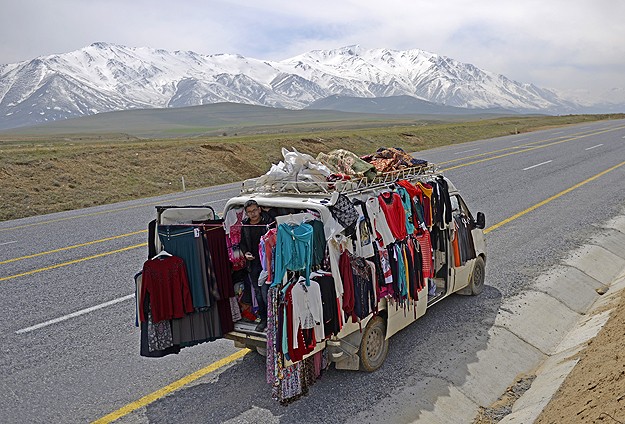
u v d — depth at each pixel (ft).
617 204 55.47
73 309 29.86
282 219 18.48
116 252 42.63
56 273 37.11
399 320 23.27
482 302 29.50
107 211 65.41
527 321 27.40
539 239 42.45
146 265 19.62
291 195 21.57
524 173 81.00
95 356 23.93
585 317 29.09
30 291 33.30
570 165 88.89
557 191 64.69
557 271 34.35
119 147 107.14
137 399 20.17
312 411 19.08
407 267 22.94
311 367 19.71
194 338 20.45
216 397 20.20
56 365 23.08
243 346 22.71
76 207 73.97
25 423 18.69
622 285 32.12
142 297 19.63
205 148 112.78
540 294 30.53
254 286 21.25
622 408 14.75
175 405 19.67
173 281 19.77
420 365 22.47
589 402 16.52
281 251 18.28
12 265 39.81
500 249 39.99
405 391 20.38
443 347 24.14
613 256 39.50
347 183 20.98
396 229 22.26
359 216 20.47
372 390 20.45
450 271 27.53
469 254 28.68
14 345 25.26
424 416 19.13
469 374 22.07
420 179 26.14
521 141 147.64
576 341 25.16
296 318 17.98
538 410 18.37
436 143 162.20
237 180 102.53
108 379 21.79
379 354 22.25
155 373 22.27
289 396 18.67
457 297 30.42
